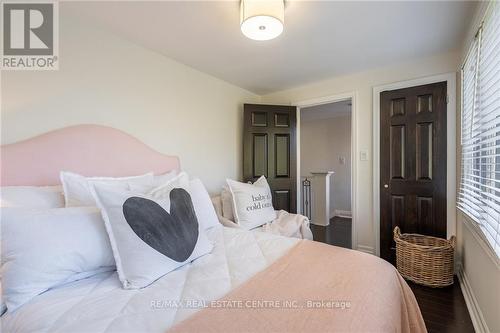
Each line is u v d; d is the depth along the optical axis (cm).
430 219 256
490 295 148
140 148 215
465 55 215
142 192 141
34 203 133
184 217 132
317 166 577
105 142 190
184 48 232
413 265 231
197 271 120
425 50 241
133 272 106
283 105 350
